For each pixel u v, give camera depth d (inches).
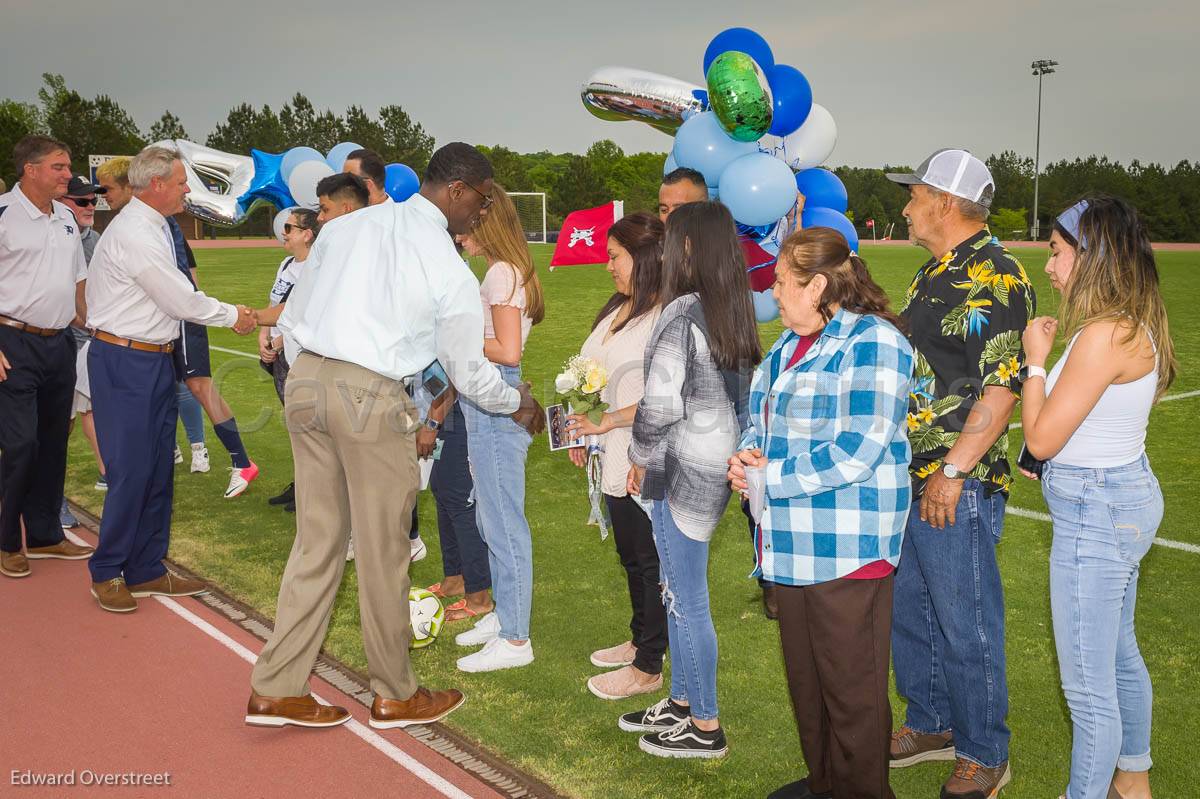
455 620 167.8
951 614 108.7
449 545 175.0
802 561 95.4
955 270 104.5
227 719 131.3
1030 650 153.1
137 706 134.5
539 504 237.5
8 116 1946.4
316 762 120.6
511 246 139.1
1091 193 95.3
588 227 295.0
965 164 105.3
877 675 96.2
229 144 2637.8
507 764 120.8
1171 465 264.5
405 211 122.8
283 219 212.8
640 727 128.4
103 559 166.1
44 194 171.6
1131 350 90.5
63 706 134.2
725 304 107.6
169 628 161.3
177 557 196.1
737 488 100.4
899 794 116.5
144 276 155.4
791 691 103.6
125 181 217.8
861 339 92.0
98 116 2396.7
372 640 124.6
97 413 162.2
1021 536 208.4
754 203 151.6
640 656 138.7
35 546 193.3
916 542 110.7
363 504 120.0
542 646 157.3
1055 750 124.0
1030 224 2268.7
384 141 2687.0
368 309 116.6
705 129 162.2
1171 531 208.8
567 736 128.0
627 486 121.6
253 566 190.5
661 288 123.6
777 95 165.8
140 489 165.0
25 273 171.3
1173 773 116.5
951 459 102.0
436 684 143.4
